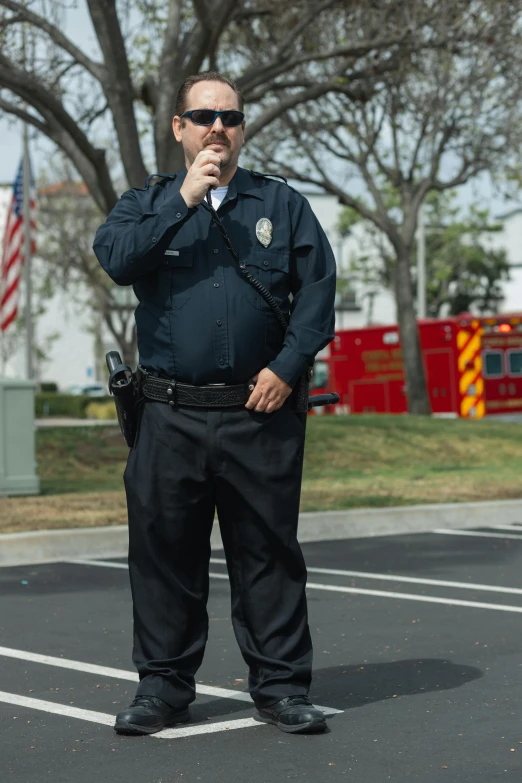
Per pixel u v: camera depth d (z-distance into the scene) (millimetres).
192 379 5910
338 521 15234
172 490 5973
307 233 6016
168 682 6121
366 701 6738
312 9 23156
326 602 10367
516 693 6930
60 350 110188
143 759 5641
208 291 5867
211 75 5973
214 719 6340
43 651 8477
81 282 61188
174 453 5957
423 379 34031
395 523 15617
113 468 21906
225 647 8578
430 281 72625
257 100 24062
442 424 27172
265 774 5375
